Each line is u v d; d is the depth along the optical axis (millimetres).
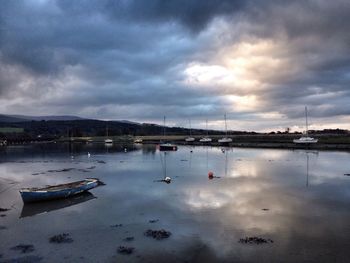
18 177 44438
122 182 38125
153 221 22281
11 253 17188
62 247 17922
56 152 95312
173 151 97312
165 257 16500
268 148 103938
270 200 28000
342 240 18469
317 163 57656
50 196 28750
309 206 25891
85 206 26812
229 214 23703
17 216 24234
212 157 73625
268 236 19203
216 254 16781
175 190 32625
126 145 142875
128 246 17953
